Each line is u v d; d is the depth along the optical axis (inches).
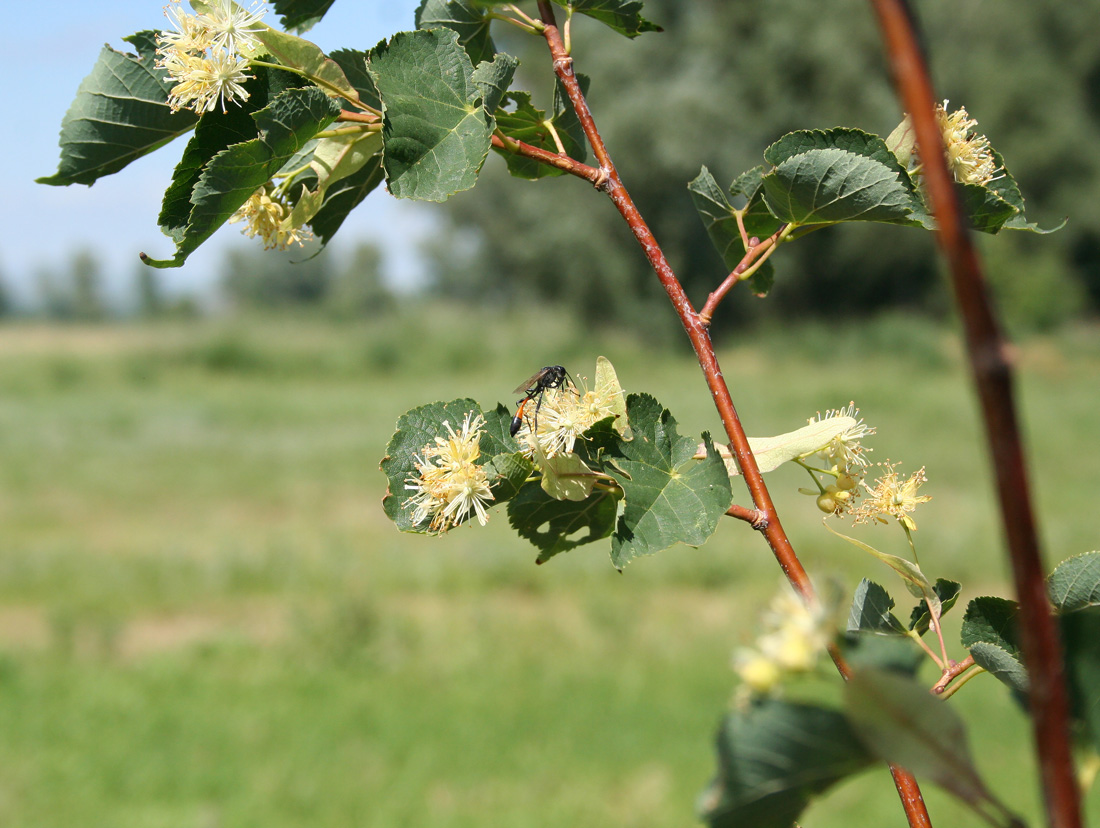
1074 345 1159.6
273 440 813.2
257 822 214.5
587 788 228.8
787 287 1259.8
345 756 248.4
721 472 48.4
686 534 47.9
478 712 278.4
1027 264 1255.5
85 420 916.6
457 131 51.8
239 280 2368.4
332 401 1043.3
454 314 1520.7
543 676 307.0
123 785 233.3
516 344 1295.5
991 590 379.2
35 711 281.0
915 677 26.2
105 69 55.2
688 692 290.2
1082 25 1285.7
